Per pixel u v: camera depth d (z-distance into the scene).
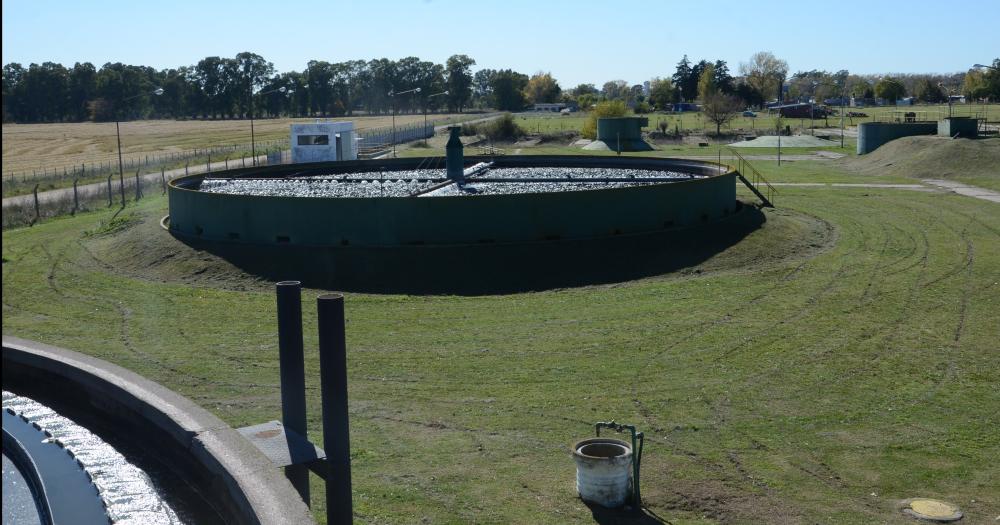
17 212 46.97
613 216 30.92
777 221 36.41
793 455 14.77
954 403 17.19
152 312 25.23
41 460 10.01
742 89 190.12
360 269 28.00
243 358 20.69
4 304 27.02
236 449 9.09
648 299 25.72
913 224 38.22
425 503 13.04
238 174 42.59
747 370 19.30
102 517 8.74
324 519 12.28
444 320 23.73
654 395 17.78
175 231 33.41
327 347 9.67
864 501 13.12
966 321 23.11
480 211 29.52
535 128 131.00
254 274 28.53
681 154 83.06
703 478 13.89
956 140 62.72
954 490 13.48
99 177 69.25
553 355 20.58
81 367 11.69
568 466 14.41
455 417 16.67
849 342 21.31
